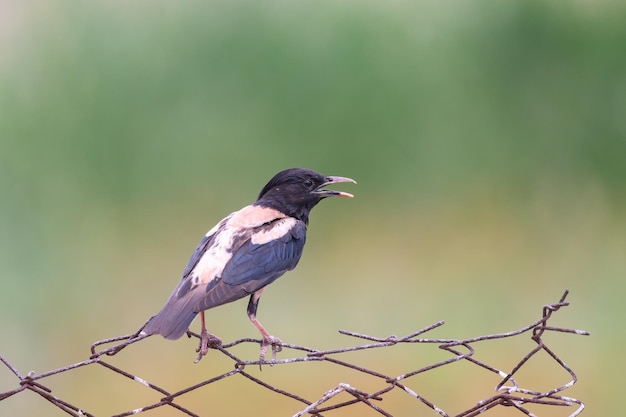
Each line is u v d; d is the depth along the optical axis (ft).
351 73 55.52
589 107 60.39
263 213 29.81
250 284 27.40
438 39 57.72
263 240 28.53
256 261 27.89
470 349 20.63
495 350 47.37
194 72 54.95
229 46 54.90
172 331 24.77
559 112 59.98
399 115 56.29
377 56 55.93
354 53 55.52
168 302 26.05
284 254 28.73
